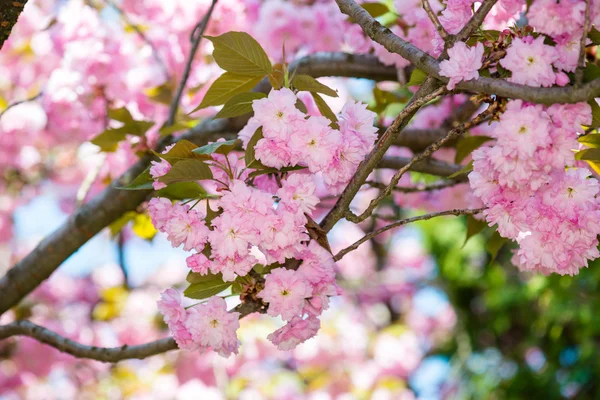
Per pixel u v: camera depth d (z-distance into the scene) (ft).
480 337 18.98
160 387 14.43
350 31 8.34
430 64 6.17
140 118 8.92
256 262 6.38
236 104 6.53
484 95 6.14
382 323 19.92
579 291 14.46
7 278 8.06
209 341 6.40
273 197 6.39
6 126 11.13
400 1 8.03
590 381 17.01
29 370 14.10
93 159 12.17
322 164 6.25
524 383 17.38
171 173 6.36
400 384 15.78
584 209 6.25
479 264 17.56
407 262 20.45
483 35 6.31
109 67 8.78
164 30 9.37
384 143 6.26
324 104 6.54
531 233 6.33
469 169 6.49
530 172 6.08
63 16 8.87
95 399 14.56
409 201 9.66
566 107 6.01
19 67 11.57
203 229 6.32
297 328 6.41
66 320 14.83
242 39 6.43
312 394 15.58
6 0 6.73
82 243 8.07
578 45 6.10
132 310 14.99
